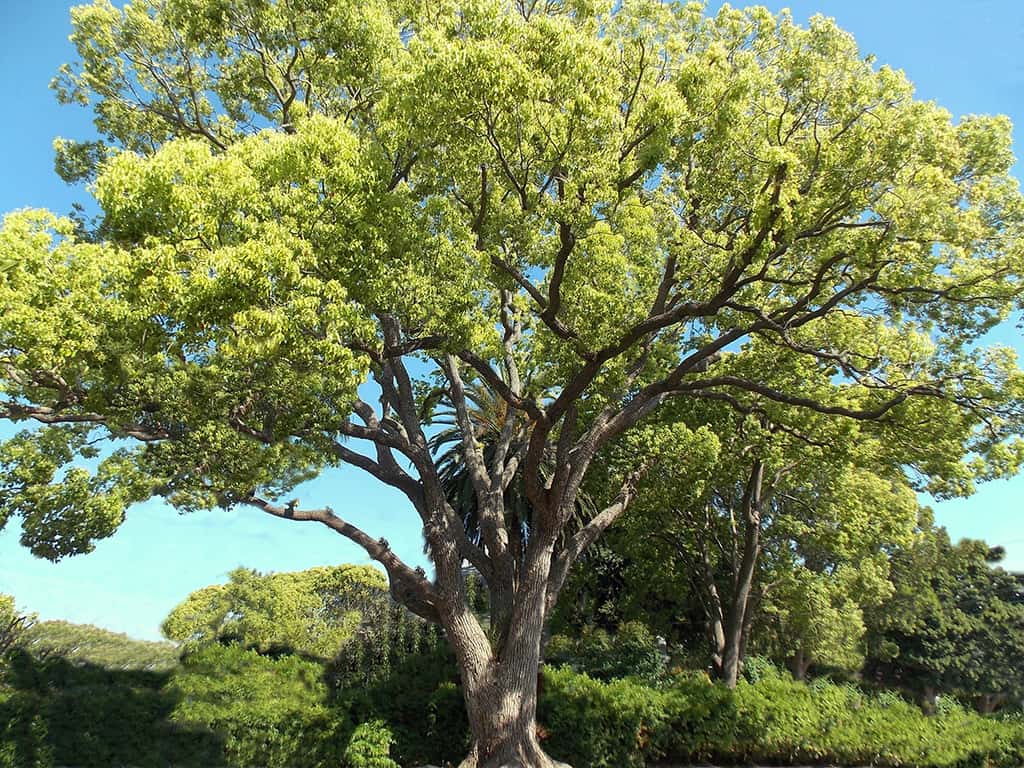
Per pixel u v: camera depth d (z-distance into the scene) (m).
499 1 9.59
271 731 12.33
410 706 13.23
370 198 9.80
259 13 12.69
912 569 35.53
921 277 11.72
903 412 13.62
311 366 9.68
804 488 20.64
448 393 18.75
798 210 10.51
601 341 11.85
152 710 12.12
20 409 10.64
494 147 10.33
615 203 10.97
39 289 8.60
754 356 16.02
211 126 15.33
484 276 10.46
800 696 16.94
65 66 14.64
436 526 13.40
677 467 16.38
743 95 10.91
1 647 12.71
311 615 26.91
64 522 10.90
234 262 8.38
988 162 11.42
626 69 11.99
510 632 12.66
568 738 13.29
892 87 10.46
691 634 28.48
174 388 10.45
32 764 10.55
